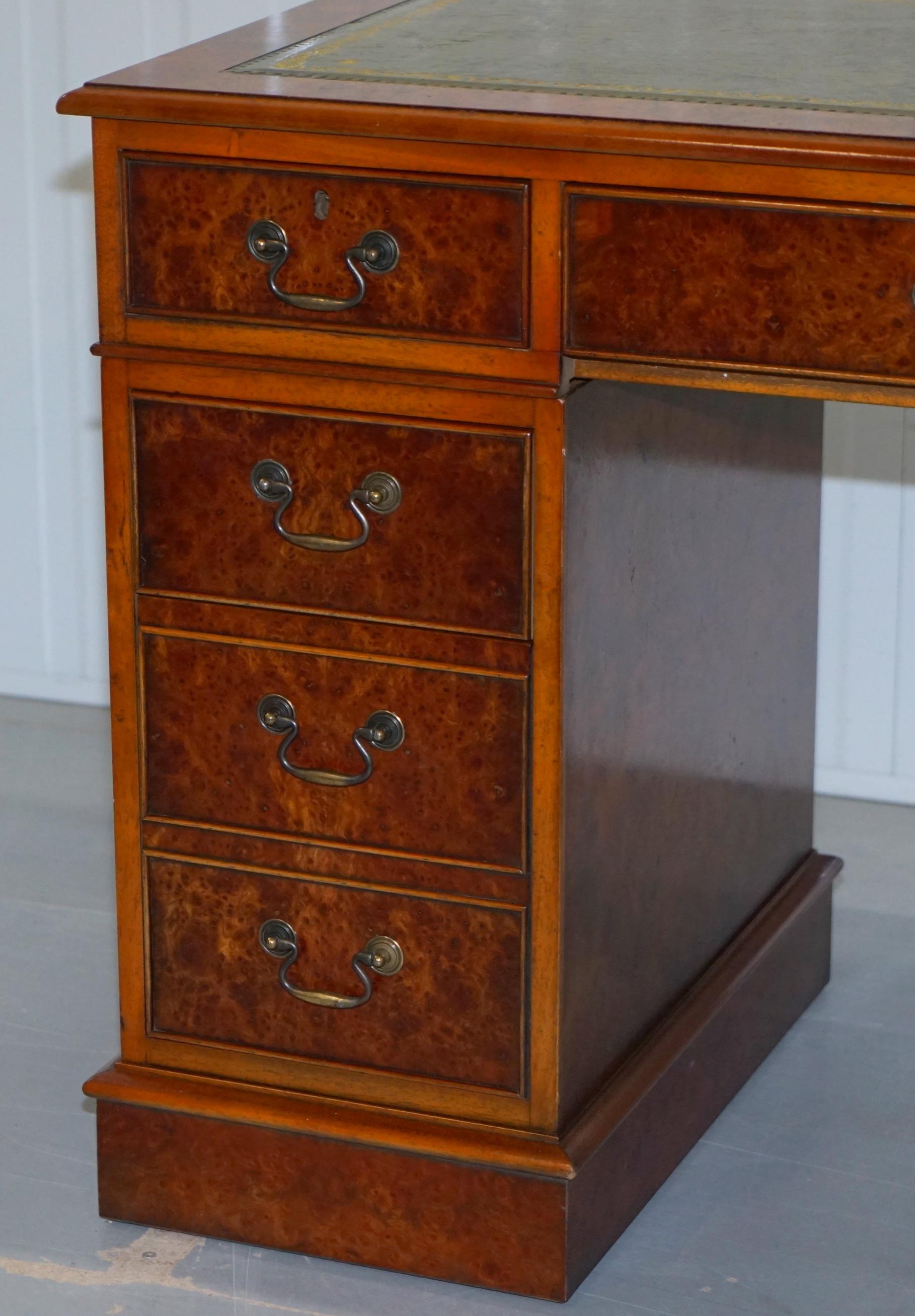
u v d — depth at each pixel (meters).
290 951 2.03
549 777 1.88
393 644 1.91
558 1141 1.98
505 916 1.94
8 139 3.31
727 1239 2.13
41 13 3.24
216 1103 2.08
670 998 2.26
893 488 3.04
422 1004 2.00
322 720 1.96
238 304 1.87
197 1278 2.08
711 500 2.18
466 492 1.84
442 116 1.74
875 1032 2.55
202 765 2.01
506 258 1.77
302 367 1.86
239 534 1.93
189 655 1.99
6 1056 2.49
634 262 1.74
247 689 1.98
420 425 1.84
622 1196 2.12
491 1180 2.00
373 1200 2.05
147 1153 2.13
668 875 2.20
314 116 1.77
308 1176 2.07
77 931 2.80
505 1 2.31
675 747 2.17
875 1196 2.21
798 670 2.54
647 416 1.98
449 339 1.81
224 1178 2.11
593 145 1.70
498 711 1.89
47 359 3.40
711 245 1.72
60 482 3.46
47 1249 2.13
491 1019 1.97
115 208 1.88
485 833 1.92
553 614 1.84
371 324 1.83
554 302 1.77
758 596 2.37
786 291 1.71
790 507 2.43
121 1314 2.02
